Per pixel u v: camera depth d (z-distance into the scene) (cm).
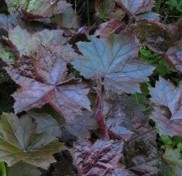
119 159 76
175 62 92
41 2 93
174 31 93
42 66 75
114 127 81
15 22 90
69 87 75
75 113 73
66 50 81
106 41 82
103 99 81
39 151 72
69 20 100
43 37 83
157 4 122
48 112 78
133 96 95
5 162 73
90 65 80
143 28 94
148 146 84
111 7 104
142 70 82
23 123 74
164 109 80
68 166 80
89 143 74
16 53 81
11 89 90
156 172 83
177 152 90
